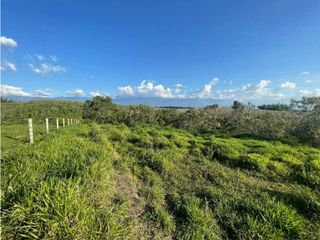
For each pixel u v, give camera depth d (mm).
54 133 10266
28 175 3820
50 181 3477
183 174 6277
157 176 5992
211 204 4570
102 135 10438
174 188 5367
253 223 3611
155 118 22000
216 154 8172
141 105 23625
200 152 8352
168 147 8883
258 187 5535
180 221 3938
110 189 4500
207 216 3943
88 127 14938
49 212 2918
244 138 12062
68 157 5043
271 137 12062
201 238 3410
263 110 15805
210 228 3680
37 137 10320
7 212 2938
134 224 3666
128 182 5398
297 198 4703
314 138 10578
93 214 3152
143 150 8133
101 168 4711
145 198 4684
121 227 3256
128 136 10961
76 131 11969
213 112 16984
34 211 2928
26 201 2996
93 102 28781
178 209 4223
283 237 3473
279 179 6250
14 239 2789
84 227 2902
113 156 6918
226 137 12281
